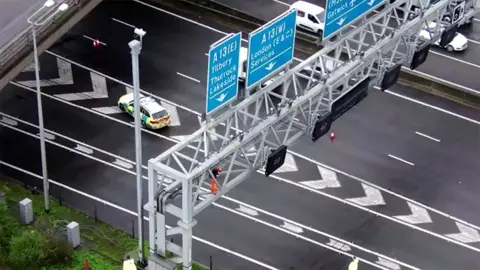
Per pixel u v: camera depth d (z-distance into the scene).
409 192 90.31
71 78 103.00
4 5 93.81
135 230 84.25
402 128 98.62
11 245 78.38
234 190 89.19
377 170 92.69
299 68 75.50
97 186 89.31
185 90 102.44
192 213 69.69
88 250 81.38
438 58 110.19
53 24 90.31
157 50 108.31
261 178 90.62
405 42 86.38
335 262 82.38
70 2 92.19
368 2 80.44
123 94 101.19
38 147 93.50
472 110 102.44
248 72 70.06
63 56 106.25
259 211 87.19
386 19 85.00
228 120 71.88
